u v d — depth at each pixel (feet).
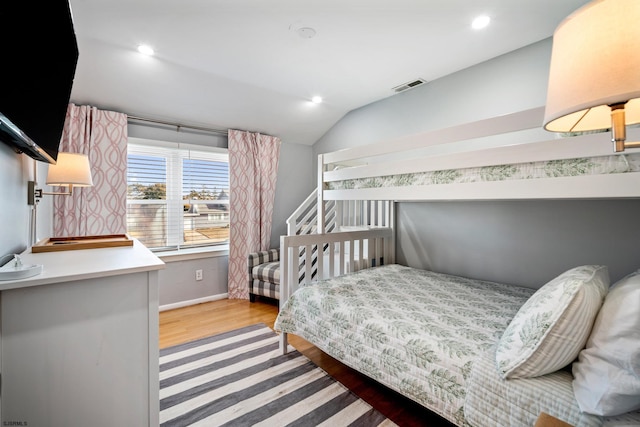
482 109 8.02
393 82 9.14
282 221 12.99
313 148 13.82
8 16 2.40
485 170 4.85
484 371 3.55
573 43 2.06
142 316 3.41
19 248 4.78
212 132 11.06
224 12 5.78
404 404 5.24
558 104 2.14
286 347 6.96
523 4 5.67
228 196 11.71
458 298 6.05
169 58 7.50
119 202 8.76
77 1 5.40
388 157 10.33
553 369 3.24
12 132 3.19
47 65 3.31
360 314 5.22
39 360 2.89
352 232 8.61
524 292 6.56
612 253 6.25
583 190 3.86
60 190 7.91
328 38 6.73
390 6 5.67
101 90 8.14
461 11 5.86
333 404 5.15
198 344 7.46
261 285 10.64
